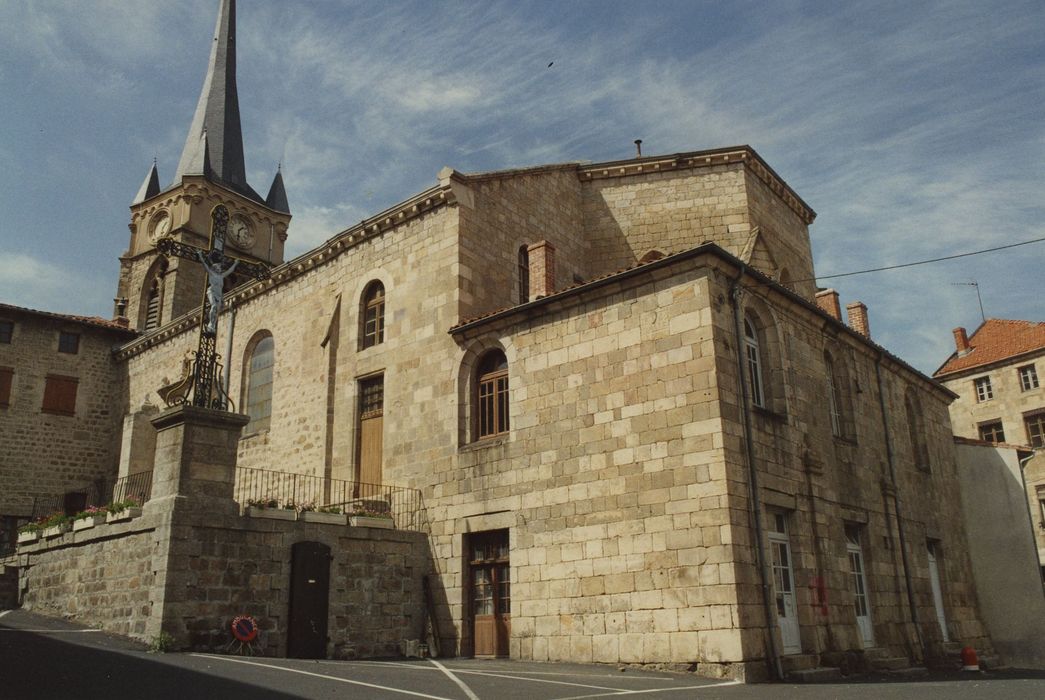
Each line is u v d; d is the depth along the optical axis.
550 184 24.55
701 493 14.54
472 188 21.31
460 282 20.12
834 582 16.69
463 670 13.91
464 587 17.83
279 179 46.03
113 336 33.25
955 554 23.53
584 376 16.83
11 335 30.80
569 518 16.30
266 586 15.50
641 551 15.08
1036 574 23.41
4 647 12.36
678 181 25.38
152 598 14.16
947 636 21.62
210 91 47.12
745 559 14.15
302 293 24.58
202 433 15.19
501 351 19.02
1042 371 37.78
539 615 16.28
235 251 40.66
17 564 19.39
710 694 11.19
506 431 18.42
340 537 16.95
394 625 17.53
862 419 20.34
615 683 12.42
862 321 26.81
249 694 9.71
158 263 39.81
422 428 19.72
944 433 25.56
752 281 16.67
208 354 15.98
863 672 16.22
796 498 16.33
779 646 14.24
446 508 18.59
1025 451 24.41
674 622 14.32
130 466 26.62
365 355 21.84
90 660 11.72
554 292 19.89
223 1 49.72
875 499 19.72
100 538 16.23
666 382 15.53
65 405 31.23
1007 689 12.19
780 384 17.08
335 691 10.30
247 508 15.52
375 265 22.44
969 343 42.22
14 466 29.53
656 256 24.67
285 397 23.92
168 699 9.14
